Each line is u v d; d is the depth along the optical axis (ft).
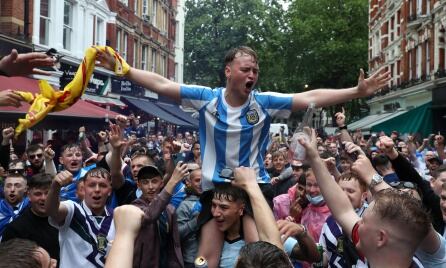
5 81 42.65
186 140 67.51
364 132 102.58
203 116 13.00
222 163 12.81
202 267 12.09
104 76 78.84
